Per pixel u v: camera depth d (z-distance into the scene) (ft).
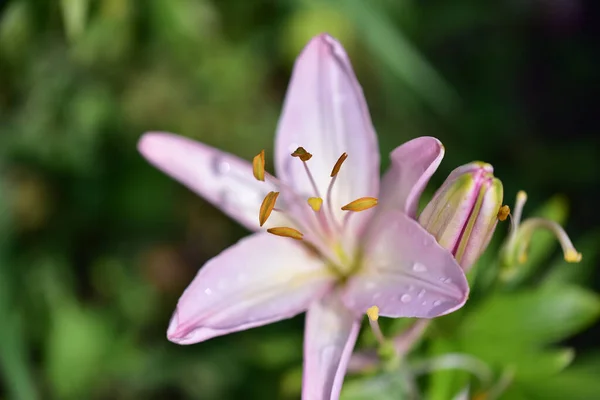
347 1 2.95
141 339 3.18
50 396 3.08
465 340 2.54
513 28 3.67
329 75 2.40
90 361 3.10
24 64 3.02
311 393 2.29
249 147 3.26
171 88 3.20
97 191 3.21
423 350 2.54
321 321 2.34
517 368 2.53
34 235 3.19
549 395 2.52
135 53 3.08
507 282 2.55
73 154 3.18
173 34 3.04
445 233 2.27
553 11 3.65
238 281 2.35
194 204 3.29
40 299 3.11
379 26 2.96
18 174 3.17
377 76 3.37
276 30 3.25
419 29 3.46
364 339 2.45
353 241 2.39
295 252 2.40
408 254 2.30
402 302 2.27
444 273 2.24
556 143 3.57
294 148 2.42
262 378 2.95
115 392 3.14
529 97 3.71
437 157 2.23
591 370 2.55
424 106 3.42
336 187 2.41
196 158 2.46
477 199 2.23
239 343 3.10
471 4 3.50
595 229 3.40
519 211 2.44
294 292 2.37
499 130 3.51
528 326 2.53
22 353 2.86
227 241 3.33
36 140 3.15
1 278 2.92
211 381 3.12
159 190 3.22
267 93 3.34
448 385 2.52
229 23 3.21
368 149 2.41
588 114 3.69
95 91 3.15
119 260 3.24
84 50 3.00
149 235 3.26
